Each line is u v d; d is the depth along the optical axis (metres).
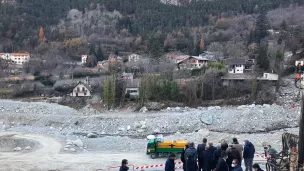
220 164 17.12
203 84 75.94
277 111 54.06
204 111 56.16
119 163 32.09
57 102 77.62
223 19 177.50
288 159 20.62
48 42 153.12
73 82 96.12
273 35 130.88
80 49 147.00
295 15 169.00
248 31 152.00
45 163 32.56
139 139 44.59
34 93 90.25
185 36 147.62
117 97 71.12
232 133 45.94
